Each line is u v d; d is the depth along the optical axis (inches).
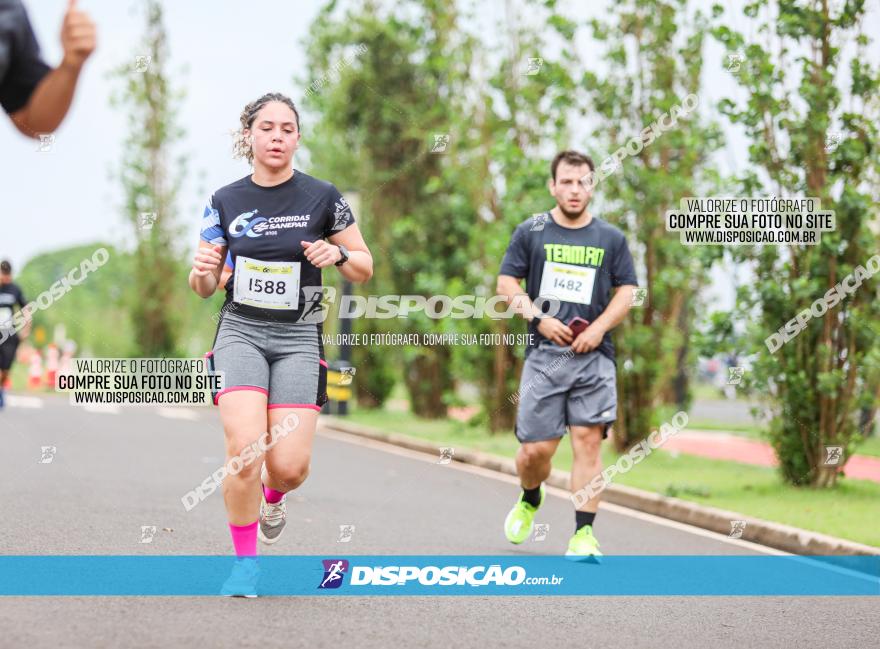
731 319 477.7
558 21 612.7
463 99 768.9
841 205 467.8
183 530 331.0
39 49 139.4
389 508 410.0
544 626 229.9
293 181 245.3
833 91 466.9
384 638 211.8
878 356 460.8
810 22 464.4
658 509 435.5
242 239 241.9
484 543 339.0
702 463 575.5
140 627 210.7
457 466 590.6
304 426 242.4
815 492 461.7
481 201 765.9
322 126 993.5
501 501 448.8
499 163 690.2
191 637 204.2
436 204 919.7
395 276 932.0
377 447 695.1
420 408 901.8
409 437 716.0
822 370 470.9
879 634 235.6
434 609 241.0
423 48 943.7
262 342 243.0
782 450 479.8
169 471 486.3
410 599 250.2
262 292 241.0
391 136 952.9
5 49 133.9
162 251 1348.4
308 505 407.2
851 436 475.8
